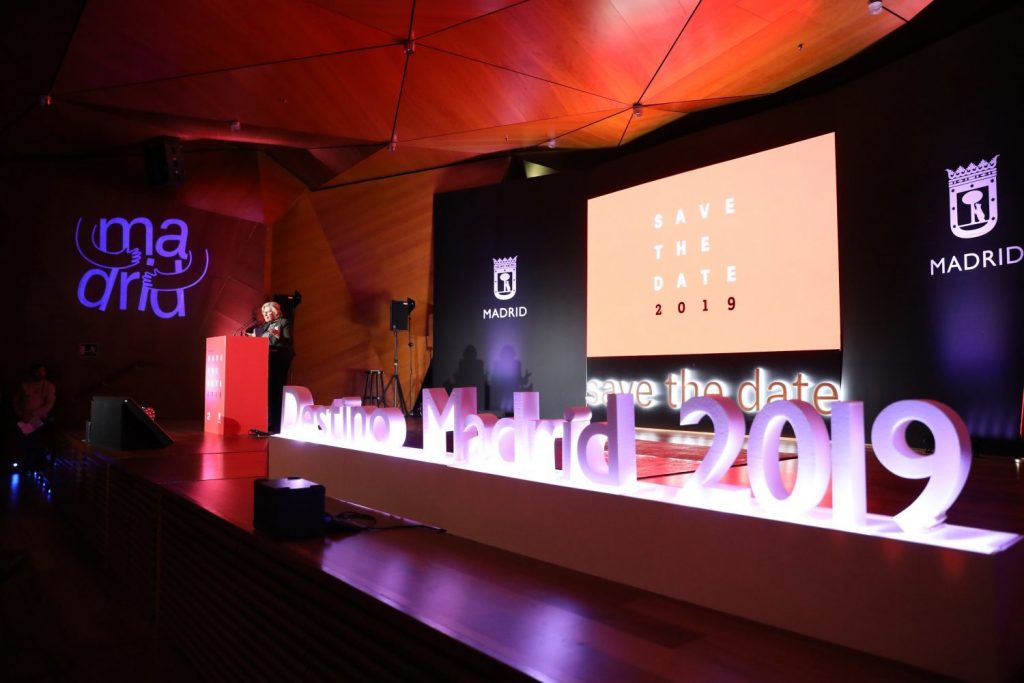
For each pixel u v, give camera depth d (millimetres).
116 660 2867
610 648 1465
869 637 1428
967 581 1293
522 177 9766
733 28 5379
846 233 5758
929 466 1433
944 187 5051
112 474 4312
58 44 5375
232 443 5500
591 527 2016
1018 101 4621
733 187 6633
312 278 9547
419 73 6316
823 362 5902
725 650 1453
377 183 9445
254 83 6379
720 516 1697
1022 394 4555
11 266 7707
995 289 4723
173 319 8656
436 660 1555
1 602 3566
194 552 2947
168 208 8570
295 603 2141
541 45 5781
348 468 3238
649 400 7305
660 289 7242
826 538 1503
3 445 7645
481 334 8867
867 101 5613
